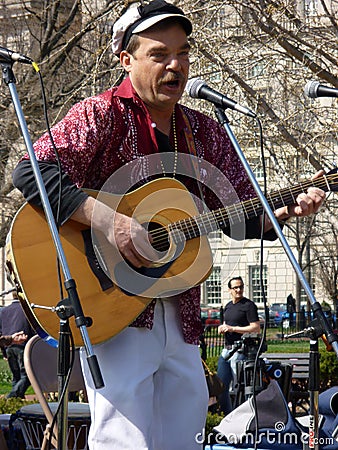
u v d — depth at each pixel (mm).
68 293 3459
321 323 3535
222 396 8328
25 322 9383
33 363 4785
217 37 9781
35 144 3863
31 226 3857
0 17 16109
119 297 3797
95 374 3338
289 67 10266
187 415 3869
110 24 11852
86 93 12938
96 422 3723
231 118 10633
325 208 13172
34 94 14078
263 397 4855
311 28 9789
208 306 27672
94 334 3719
